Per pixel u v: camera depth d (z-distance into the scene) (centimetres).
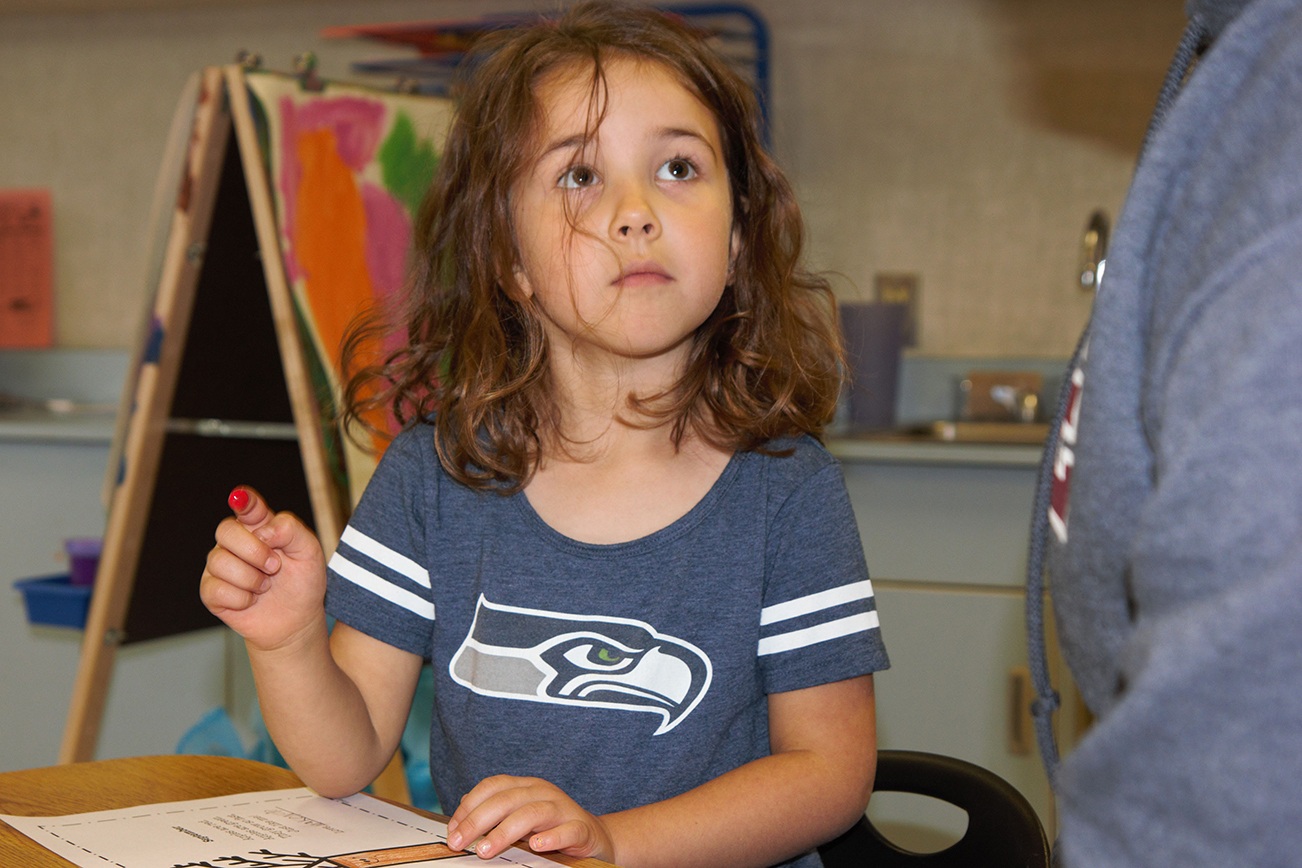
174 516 168
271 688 73
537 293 88
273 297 145
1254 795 32
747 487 88
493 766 83
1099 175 241
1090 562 45
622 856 68
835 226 255
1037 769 190
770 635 84
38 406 286
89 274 293
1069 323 245
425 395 104
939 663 194
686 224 83
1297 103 39
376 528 91
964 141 247
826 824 76
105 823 65
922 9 247
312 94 153
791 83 255
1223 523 35
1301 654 32
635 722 82
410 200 156
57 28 289
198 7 279
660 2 250
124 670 226
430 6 268
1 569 240
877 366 237
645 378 90
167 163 155
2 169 295
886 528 198
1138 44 238
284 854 60
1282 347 35
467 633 87
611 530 87
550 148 87
